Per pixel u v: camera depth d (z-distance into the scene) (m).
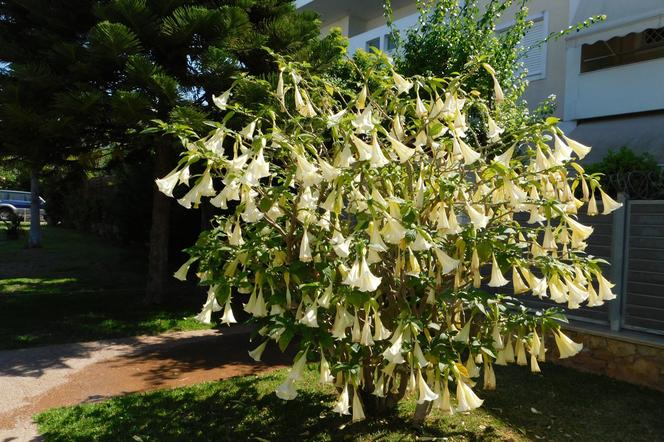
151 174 13.31
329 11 16.77
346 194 2.97
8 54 6.93
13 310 8.19
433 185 2.96
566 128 10.30
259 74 8.13
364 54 3.23
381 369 3.33
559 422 3.96
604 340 5.09
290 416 4.06
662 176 5.07
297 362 2.74
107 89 6.98
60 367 5.57
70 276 11.78
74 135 6.91
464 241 2.93
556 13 10.65
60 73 6.94
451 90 2.84
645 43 9.54
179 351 6.29
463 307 3.43
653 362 4.70
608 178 5.61
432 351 2.89
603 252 5.25
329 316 3.11
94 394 4.75
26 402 4.54
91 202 21.70
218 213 11.19
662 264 4.79
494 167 2.86
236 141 2.73
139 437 3.70
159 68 6.34
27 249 16.17
